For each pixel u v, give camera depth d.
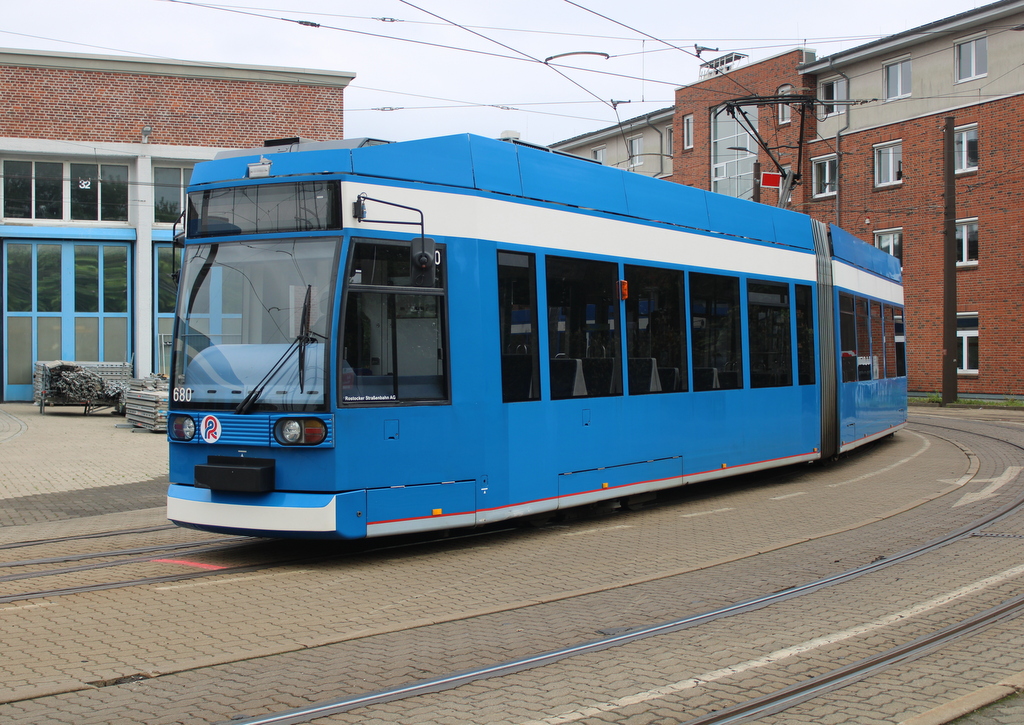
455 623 6.18
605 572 7.71
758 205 12.84
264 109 25.34
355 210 7.68
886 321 18.23
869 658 5.35
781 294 13.05
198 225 8.12
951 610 6.44
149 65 24.59
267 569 7.77
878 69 36.50
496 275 8.62
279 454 7.55
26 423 20.95
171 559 8.18
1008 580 7.31
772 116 40.47
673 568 7.88
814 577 7.53
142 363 25.22
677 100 45.53
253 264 7.83
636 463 10.20
